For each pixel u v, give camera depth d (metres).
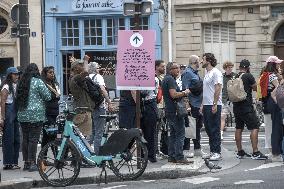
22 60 20.22
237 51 33.03
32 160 15.19
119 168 13.88
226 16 32.97
